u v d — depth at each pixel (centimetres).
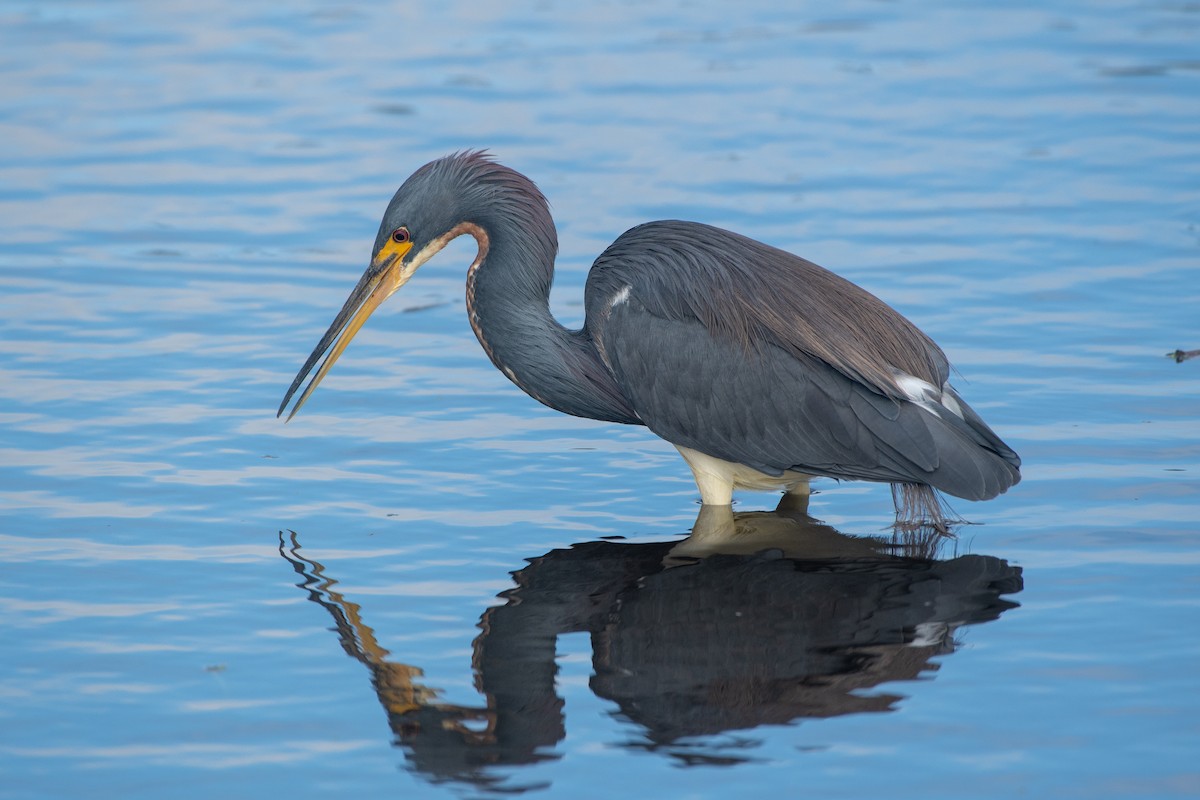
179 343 1529
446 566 1067
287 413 1363
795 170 2066
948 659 921
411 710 871
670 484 1232
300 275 1733
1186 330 1510
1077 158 2088
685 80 2500
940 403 1138
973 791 777
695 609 1002
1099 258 1727
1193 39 2681
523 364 1233
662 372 1162
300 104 2395
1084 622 962
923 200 1939
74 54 2677
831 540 1123
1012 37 2741
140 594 1015
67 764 813
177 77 2545
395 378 1462
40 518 1134
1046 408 1332
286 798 784
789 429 1142
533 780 799
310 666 921
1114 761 800
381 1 3075
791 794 779
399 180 2048
